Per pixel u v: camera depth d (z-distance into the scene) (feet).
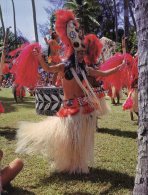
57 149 16.46
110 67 20.42
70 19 16.57
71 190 15.07
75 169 16.66
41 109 34.06
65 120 16.22
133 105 27.37
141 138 11.02
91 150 16.70
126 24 118.83
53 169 17.16
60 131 16.22
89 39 18.21
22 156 19.45
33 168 17.48
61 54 17.72
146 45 10.57
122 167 17.80
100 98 22.94
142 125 10.93
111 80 20.49
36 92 34.60
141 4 10.51
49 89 33.01
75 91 16.44
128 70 21.88
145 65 10.63
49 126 16.49
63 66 16.40
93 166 17.81
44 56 16.40
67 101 16.47
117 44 64.49
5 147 21.34
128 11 121.39
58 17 16.56
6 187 15.07
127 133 26.08
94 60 18.42
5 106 42.78
